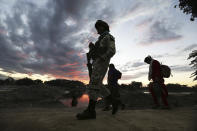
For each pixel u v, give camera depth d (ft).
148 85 14.52
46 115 8.63
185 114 9.63
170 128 6.49
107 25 8.87
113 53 8.11
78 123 6.92
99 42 8.27
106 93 9.11
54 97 53.21
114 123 7.15
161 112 10.50
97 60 7.93
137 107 26.07
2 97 39.09
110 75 14.65
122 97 35.01
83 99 51.90
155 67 13.57
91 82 7.88
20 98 41.14
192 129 6.31
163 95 12.95
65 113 9.57
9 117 8.08
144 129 6.37
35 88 57.98
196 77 26.78
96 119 7.70
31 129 6.23
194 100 24.07
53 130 6.07
